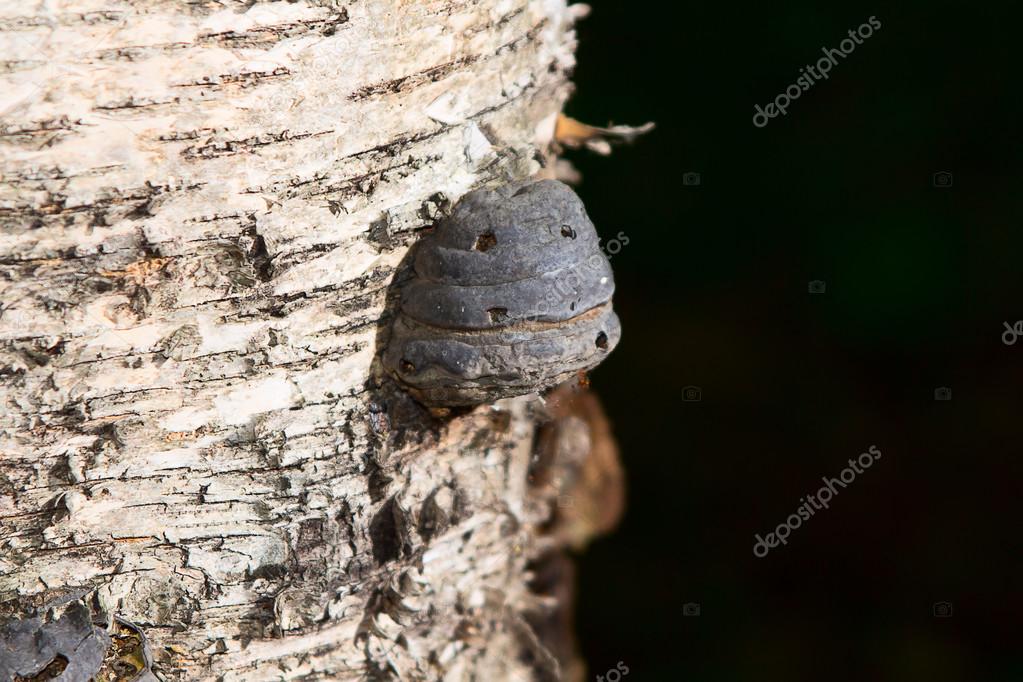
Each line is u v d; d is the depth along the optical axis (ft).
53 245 3.95
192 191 3.98
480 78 4.14
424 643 4.34
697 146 7.57
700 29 7.44
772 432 7.80
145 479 4.07
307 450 4.12
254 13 3.94
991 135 7.18
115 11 3.89
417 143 4.09
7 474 4.02
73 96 3.90
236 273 4.03
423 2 4.04
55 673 4.04
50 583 4.07
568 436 4.83
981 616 7.16
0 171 3.91
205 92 3.95
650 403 7.98
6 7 3.86
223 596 4.15
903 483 7.54
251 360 4.07
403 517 4.22
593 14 7.53
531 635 4.54
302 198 4.03
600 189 7.75
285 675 4.24
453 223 4.08
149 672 4.10
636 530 7.72
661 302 8.20
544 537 4.97
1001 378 7.50
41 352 3.99
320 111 4.01
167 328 4.02
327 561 4.19
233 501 4.11
